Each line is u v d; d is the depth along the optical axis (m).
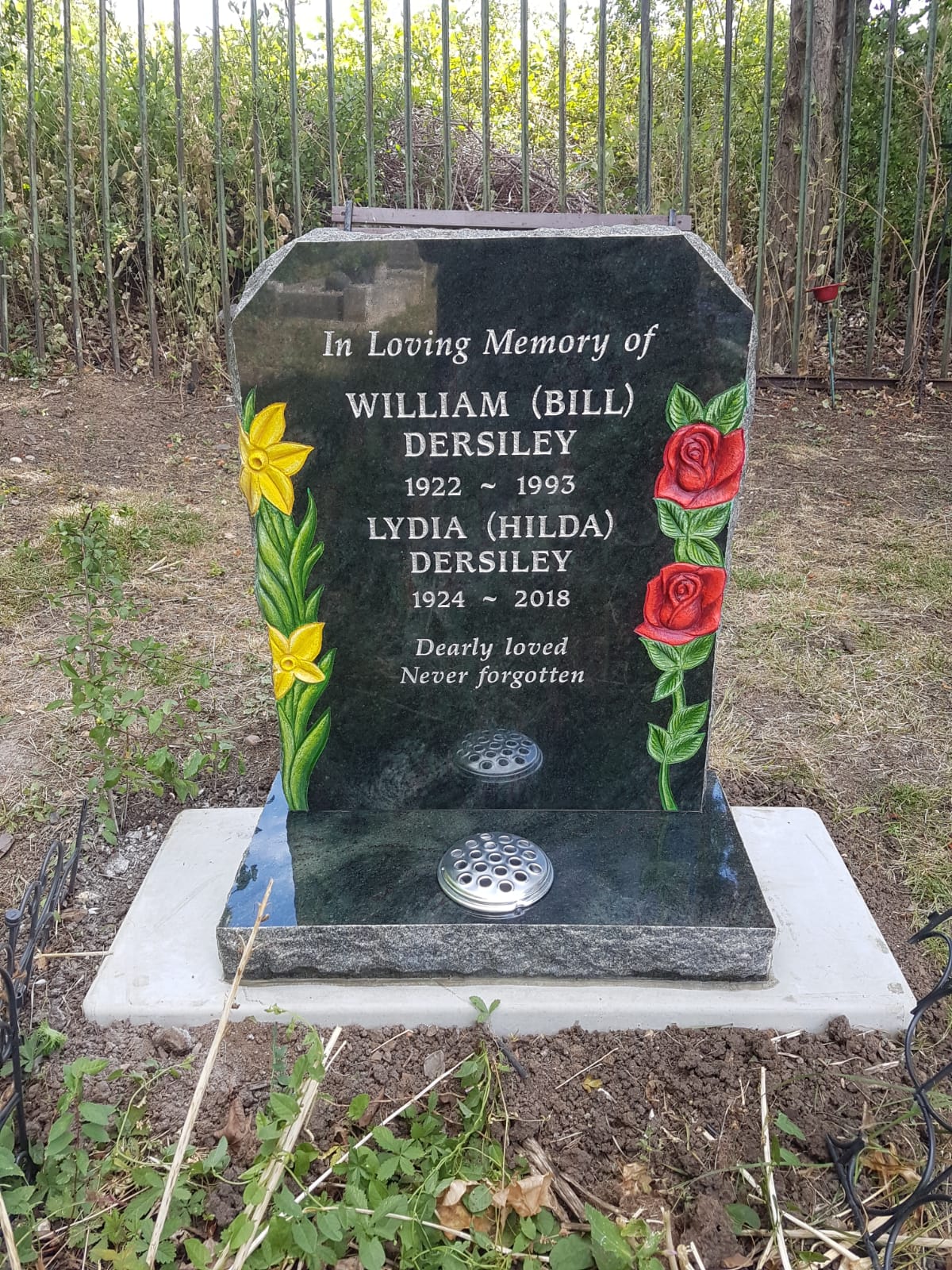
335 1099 2.21
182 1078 2.27
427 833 2.84
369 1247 1.79
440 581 2.71
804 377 8.01
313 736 2.87
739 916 2.46
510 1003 2.41
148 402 7.14
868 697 3.91
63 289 7.57
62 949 2.67
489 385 2.51
